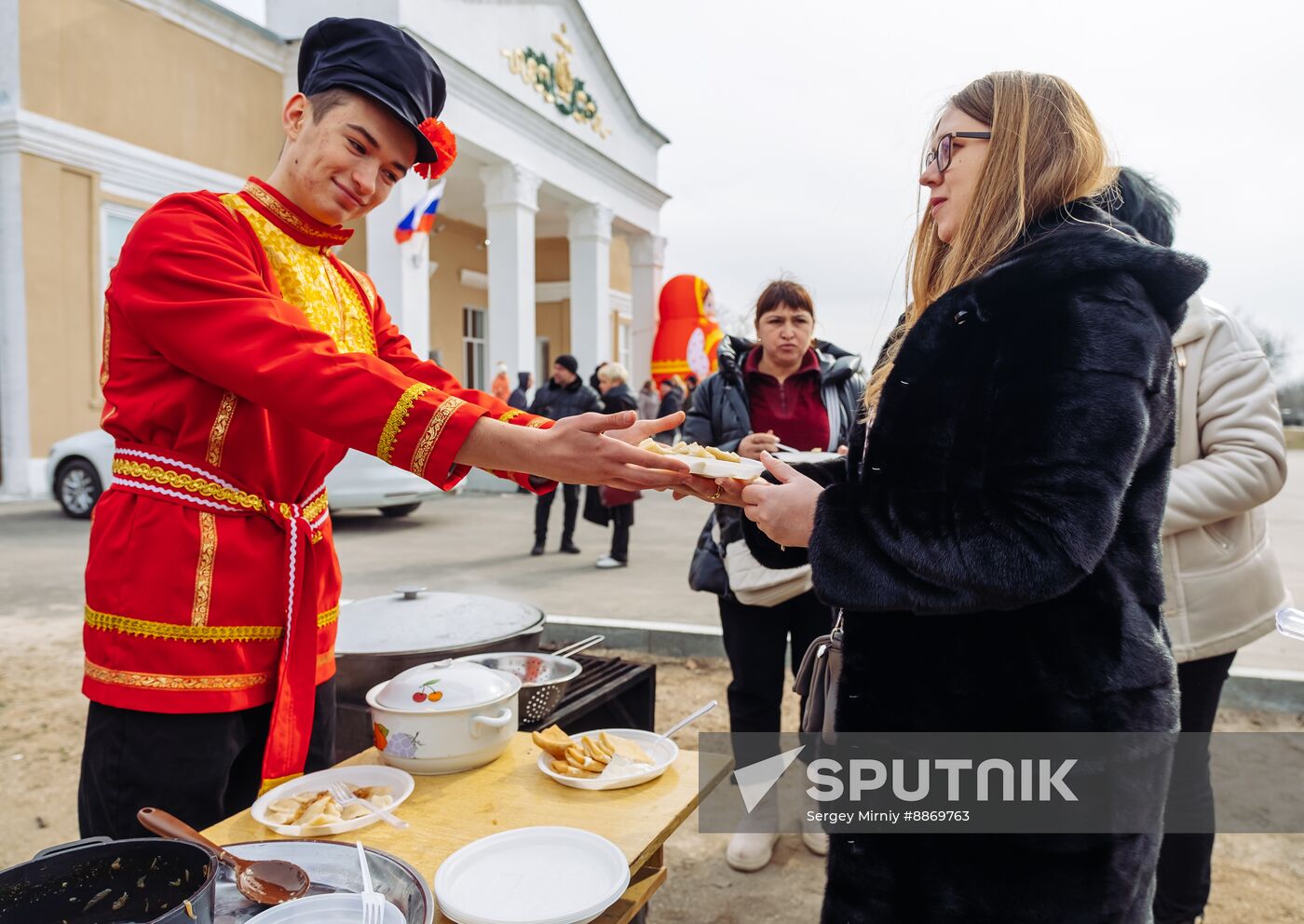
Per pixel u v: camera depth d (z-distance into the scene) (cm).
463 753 157
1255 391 194
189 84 1212
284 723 152
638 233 2133
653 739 173
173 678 144
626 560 739
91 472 958
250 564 149
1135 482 119
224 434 145
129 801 146
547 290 2345
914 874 118
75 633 513
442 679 164
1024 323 106
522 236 1535
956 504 107
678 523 1080
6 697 409
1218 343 200
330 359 131
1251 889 257
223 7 1222
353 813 138
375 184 158
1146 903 118
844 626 125
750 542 160
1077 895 112
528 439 128
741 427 321
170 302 134
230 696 148
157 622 143
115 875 96
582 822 140
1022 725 112
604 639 498
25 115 1045
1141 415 103
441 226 1980
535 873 122
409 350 192
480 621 225
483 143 1423
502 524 1005
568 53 1692
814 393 332
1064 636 111
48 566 704
